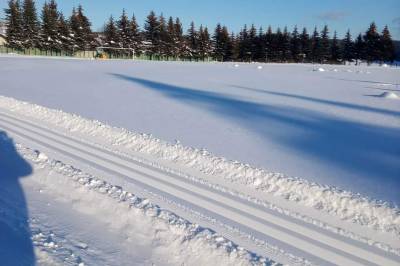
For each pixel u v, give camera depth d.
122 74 32.16
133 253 4.85
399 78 38.94
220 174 7.75
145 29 84.44
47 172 7.37
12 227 5.29
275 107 15.95
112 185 6.76
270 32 91.62
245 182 7.34
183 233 5.16
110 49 80.31
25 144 9.74
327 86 26.92
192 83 25.67
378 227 5.66
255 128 11.92
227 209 6.09
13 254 4.62
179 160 8.60
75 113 13.77
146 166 8.17
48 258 4.59
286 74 39.44
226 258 4.68
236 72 40.03
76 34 75.31
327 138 10.84
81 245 4.95
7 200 6.23
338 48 92.06
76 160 8.46
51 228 5.35
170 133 11.02
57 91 19.89
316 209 6.24
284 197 6.70
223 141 10.26
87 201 6.21
